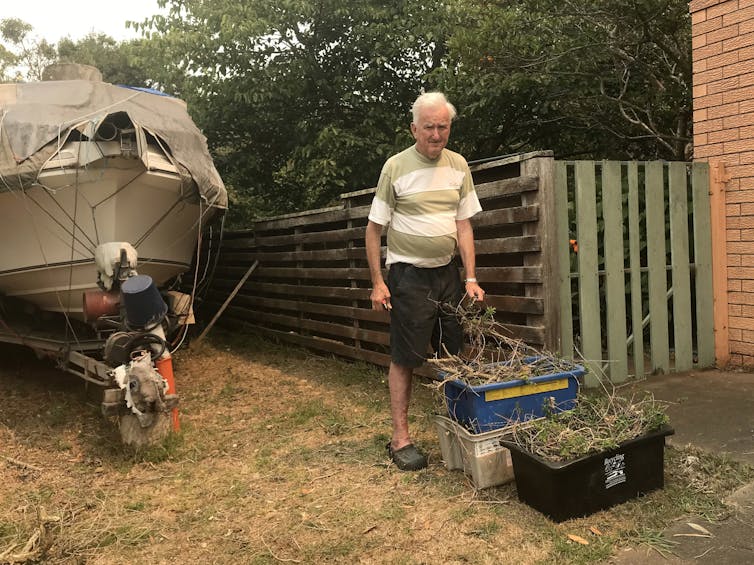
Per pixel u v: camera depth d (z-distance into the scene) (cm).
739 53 465
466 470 304
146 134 512
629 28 690
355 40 970
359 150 956
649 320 469
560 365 312
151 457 366
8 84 517
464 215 324
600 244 502
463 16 842
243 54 947
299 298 726
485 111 848
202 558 250
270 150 1102
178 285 710
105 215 498
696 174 479
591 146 941
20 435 423
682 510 256
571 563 226
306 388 542
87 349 525
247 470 346
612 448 254
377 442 374
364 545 251
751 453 306
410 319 312
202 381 599
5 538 271
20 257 528
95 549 261
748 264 471
